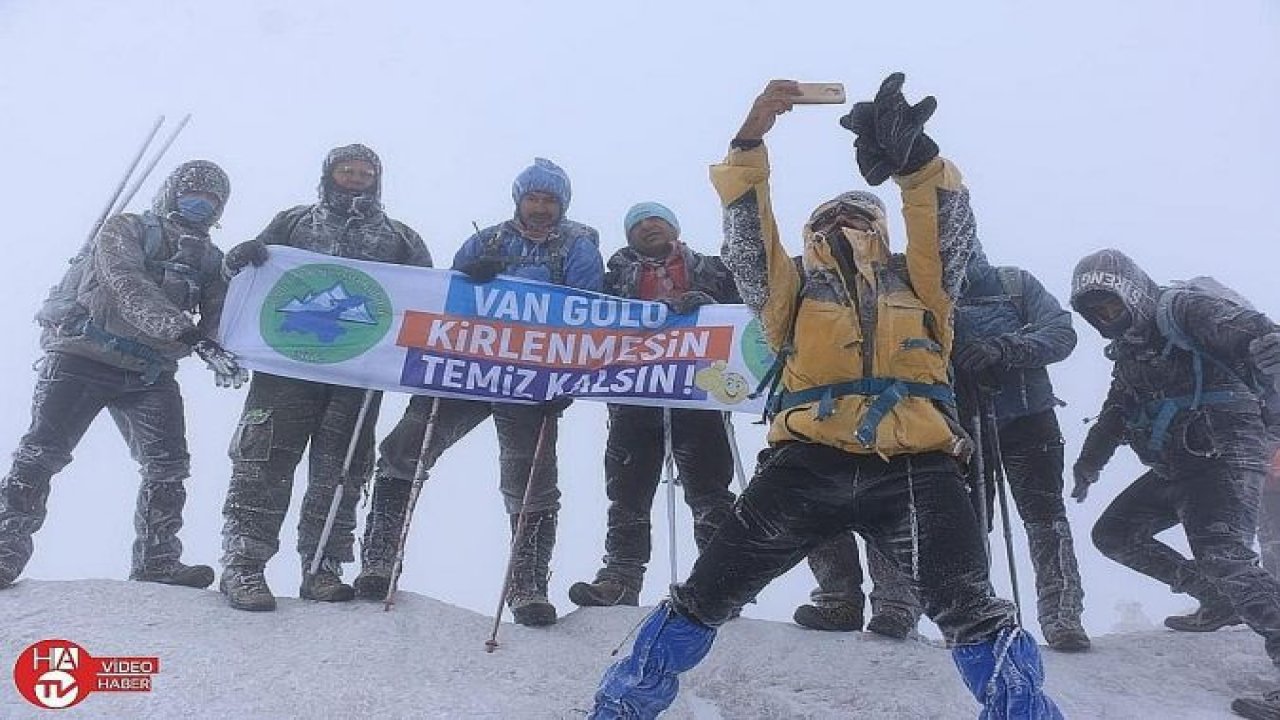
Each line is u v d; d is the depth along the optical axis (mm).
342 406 5418
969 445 3271
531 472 5008
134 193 5699
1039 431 5426
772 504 3326
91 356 5367
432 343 5477
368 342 5426
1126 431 5406
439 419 5465
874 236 3477
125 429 5719
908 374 3299
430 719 3859
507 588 4703
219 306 5605
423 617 4832
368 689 4055
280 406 5238
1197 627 5625
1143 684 4711
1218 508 4828
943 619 3119
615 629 4934
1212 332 4883
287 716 3822
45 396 5309
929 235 3260
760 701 4254
